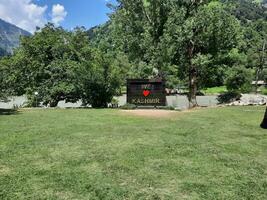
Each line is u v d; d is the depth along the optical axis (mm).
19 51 25141
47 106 24312
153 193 5723
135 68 25453
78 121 13406
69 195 5617
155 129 11555
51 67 24047
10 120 13664
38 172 6723
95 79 22641
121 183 6168
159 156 7945
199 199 5504
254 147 9109
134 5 24531
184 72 25234
